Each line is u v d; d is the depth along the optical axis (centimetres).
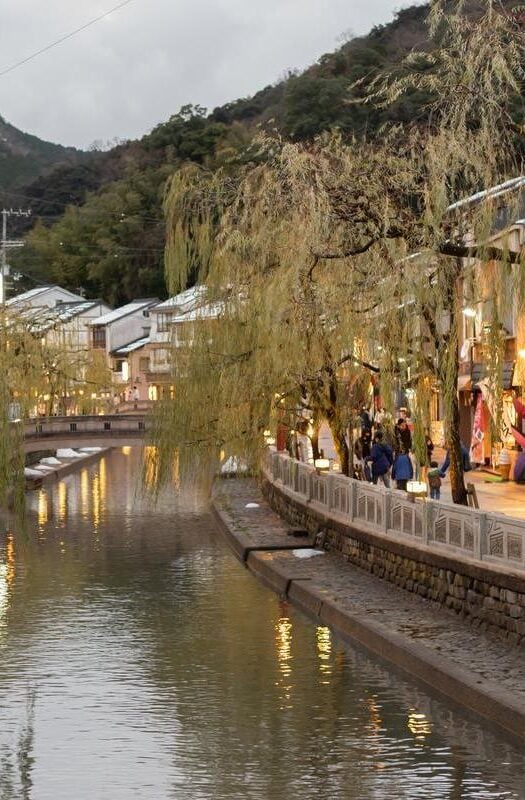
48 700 1838
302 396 3219
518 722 1472
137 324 11000
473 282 2008
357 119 5678
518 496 3162
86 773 1468
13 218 16088
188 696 1841
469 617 2039
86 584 2981
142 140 13150
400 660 1881
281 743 1566
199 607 2612
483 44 1825
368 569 2661
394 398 2280
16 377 3809
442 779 1400
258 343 2859
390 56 7888
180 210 2938
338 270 2358
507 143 1950
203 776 1445
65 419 6044
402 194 2061
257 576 3006
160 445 3303
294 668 1992
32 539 3925
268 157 2541
